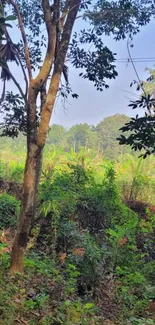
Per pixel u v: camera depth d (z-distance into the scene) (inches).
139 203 415.5
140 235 311.9
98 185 326.3
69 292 184.4
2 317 137.3
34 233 249.4
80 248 218.8
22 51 289.1
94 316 166.4
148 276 238.1
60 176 335.9
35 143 180.5
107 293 199.6
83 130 863.7
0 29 159.3
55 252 236.2
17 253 181.9
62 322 147.3
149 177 496.1
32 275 188.2
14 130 292.2
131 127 164.2
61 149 503.2
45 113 180.1
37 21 306.2
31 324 139.3
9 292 156.1
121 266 237.9
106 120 914.7
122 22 281.3
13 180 437.4
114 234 248.4
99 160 489.4
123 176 479.5
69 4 198.8
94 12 266.5
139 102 163.9
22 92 214.2
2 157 562.9
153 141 163.8
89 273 206.7
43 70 179.3
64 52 187.0
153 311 189.2
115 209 318.3
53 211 268.8
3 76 240.1
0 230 267.7
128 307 190.1
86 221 293.1
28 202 180.1
